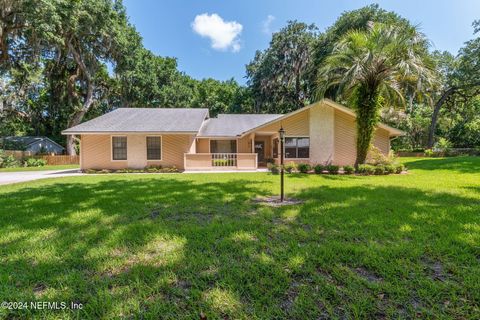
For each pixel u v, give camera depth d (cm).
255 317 182
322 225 379
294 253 280
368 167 1079
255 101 3164
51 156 2188
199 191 675
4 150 2003
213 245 310
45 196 619
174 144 1438
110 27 2016
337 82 1205
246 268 250
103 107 2981
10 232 359
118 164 1418
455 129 2711
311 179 918
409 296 204
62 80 2409
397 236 329
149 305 197
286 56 2800
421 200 532
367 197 571
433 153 2345
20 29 1661
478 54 2147
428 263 257
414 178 910
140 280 232
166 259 272
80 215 443
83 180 947
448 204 494
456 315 182
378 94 1123
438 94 2469
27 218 426
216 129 1644
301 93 2861
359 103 1141
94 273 247
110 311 191
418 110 2948
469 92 2488
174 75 3108
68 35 1941
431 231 344
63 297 209
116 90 2694
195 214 452
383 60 1026
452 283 220
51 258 277
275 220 408
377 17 2144
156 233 347
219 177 1000
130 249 300
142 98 2697
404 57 1019
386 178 924
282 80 2861
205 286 222
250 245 306
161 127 1382
